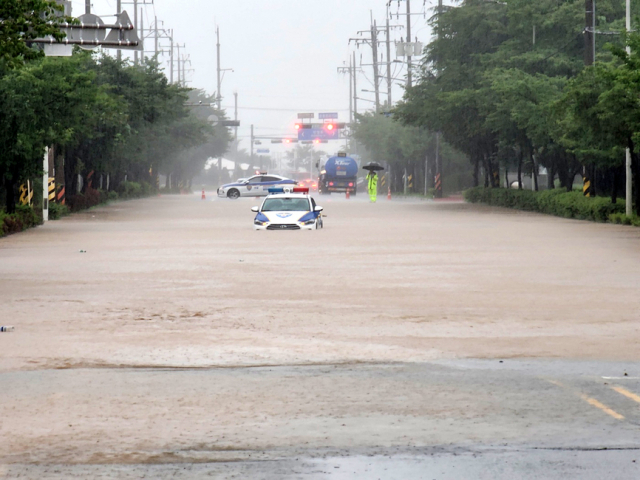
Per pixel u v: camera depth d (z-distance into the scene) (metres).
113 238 70.56
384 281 41.78
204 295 37.12
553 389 20.61
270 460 15.44
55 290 38.66
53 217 99.69
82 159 129.00
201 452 15.91
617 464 15.14
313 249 59.72
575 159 111.44
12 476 14.62
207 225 88.50
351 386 21.00
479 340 26.95
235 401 19.58
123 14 76.75
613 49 82.12
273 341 26.88
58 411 18.73
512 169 188.38
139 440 16.66
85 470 14.93
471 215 108.81
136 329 28.94
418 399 19.72
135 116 127.44
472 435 16.89
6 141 79.38
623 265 48.38
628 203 91.19
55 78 77.69
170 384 21.27
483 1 140.50
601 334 27.84
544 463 15.20
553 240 67.12
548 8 121.62
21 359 24.19
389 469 14.93
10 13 53.19
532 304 34.28
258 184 178.88
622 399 19.64
